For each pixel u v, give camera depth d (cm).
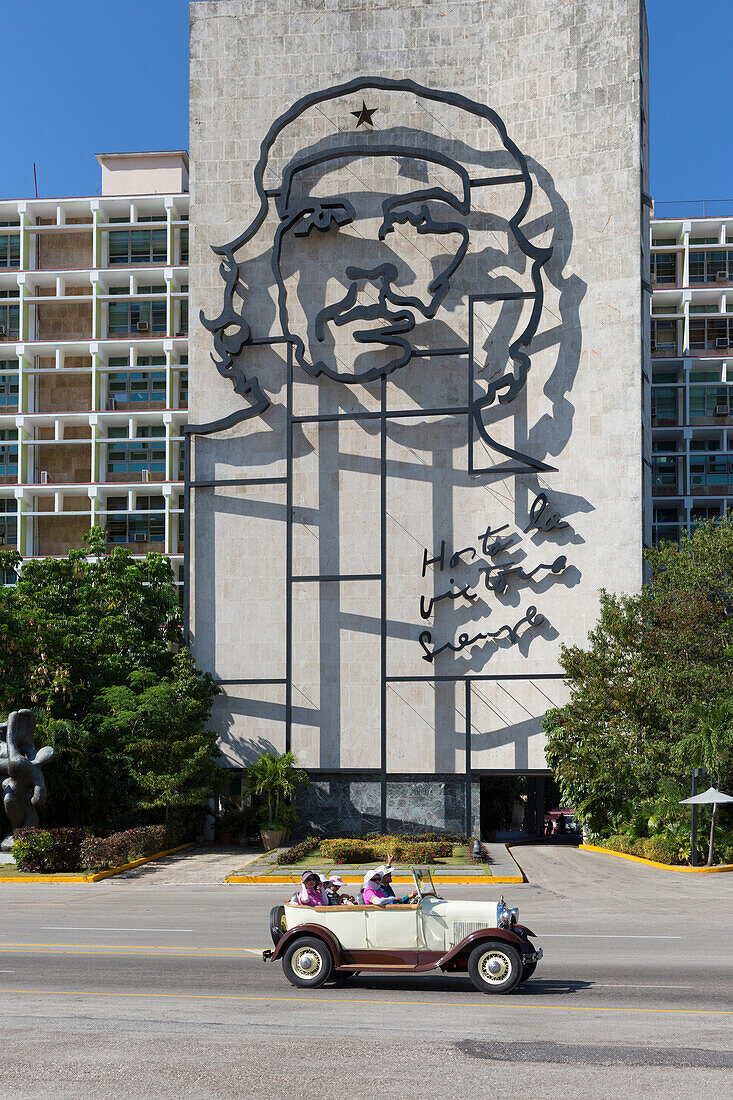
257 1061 1128
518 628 4119
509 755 4091
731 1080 1053
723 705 3456
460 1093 1013
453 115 4406
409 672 4219
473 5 4438
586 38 4275
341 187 4469
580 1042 1204
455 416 4291
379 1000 1455
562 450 4144
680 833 3491
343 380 4309
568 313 4197
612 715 3734
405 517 4288
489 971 1514
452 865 3234
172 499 8038
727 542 3775
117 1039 1224
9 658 3931
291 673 4234
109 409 8331
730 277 8350
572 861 3503
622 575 4009
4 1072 1091
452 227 4272
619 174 4184
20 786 3488
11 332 8494
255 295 4484
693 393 8225
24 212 8475
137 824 3975
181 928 2131
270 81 4556
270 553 4366
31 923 2217
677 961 1738
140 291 8462
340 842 3478
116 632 4275
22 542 8081
